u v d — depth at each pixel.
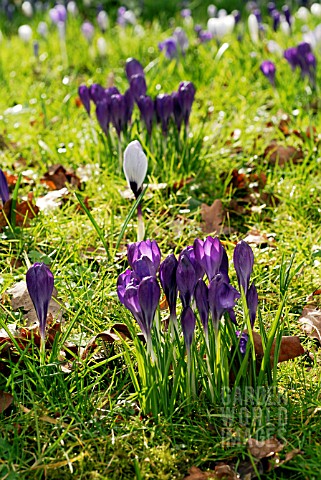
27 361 3.13
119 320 3.68
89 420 3.03
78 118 6.91
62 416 2.99
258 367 3.19
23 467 2.80
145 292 2.79
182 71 8.02
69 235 4.68
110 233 4.64
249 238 4.71
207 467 2.89
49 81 8.81
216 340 2.96
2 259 4.40
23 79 8.82
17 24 12.32
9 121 6.99
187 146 5.61
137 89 5.51
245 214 5.19
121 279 2.95
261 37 9.15
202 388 3.18
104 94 5.73
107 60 9.53
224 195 5.33
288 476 2.84
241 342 3.09
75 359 3.35
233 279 4.16
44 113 6.64
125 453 2.86
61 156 5.96
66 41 10.48
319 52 8.71
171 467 2.83
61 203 5.06
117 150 5.72
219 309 2.86
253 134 6.30
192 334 2.92
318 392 3.20
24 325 3.69
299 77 7.77
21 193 5.28
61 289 3.96
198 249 2.90
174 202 5.20
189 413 3.02
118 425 3.03
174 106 5.45
